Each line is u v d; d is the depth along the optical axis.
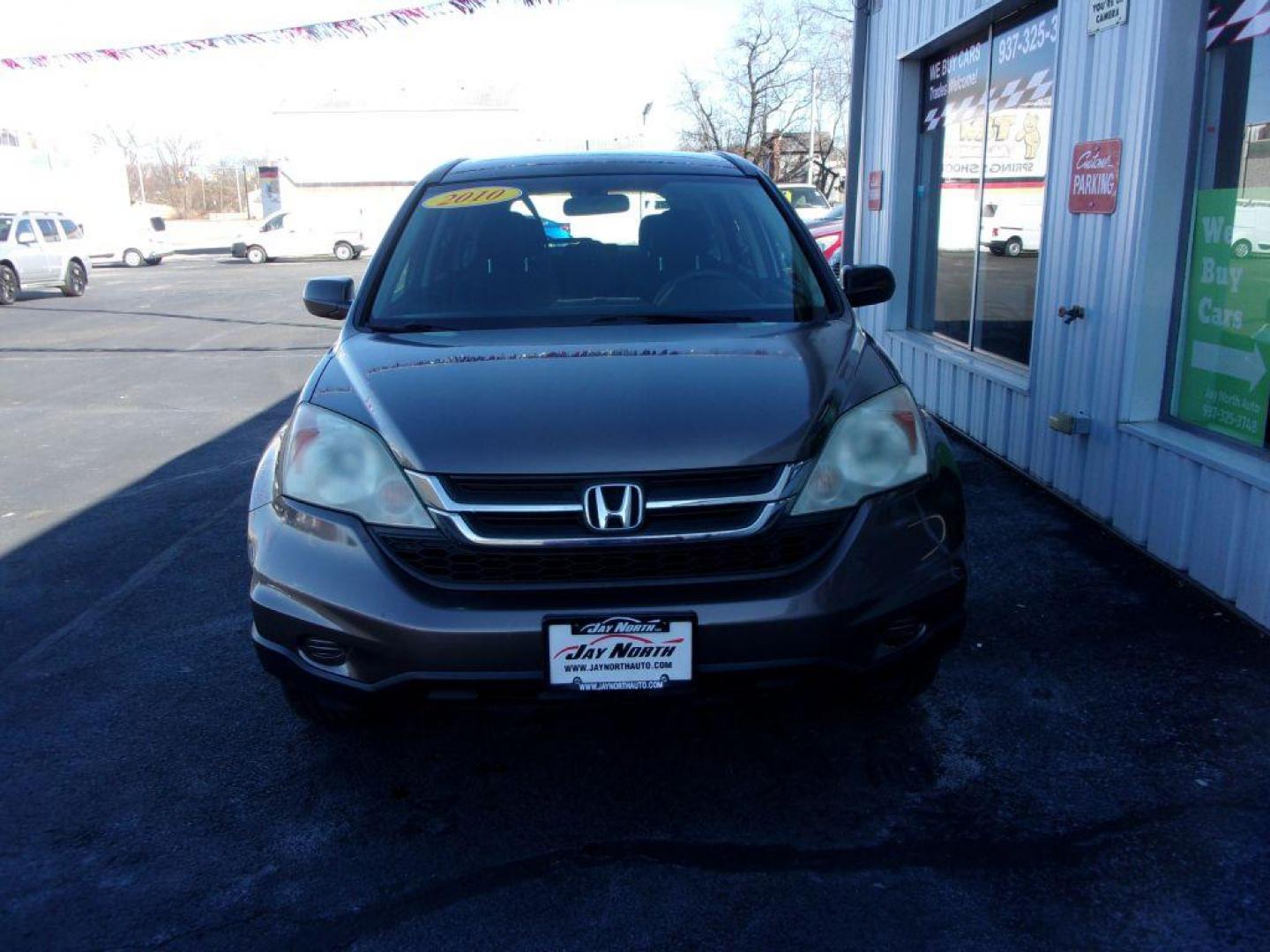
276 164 44.62
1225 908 2.45
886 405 2.86
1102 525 5.01
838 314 3.50
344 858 2.74
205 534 5.47
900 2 8.07
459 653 2.52
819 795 2.95
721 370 2.90
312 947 2.41
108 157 35.44
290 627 2.65
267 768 3.18
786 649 2.54
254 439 7.82
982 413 6.61
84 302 20.34
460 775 3.11
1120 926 2.40
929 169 8.13
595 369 2.92
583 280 3.61
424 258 3.75
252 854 2.76
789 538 2.61
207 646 4.07
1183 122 4.45
